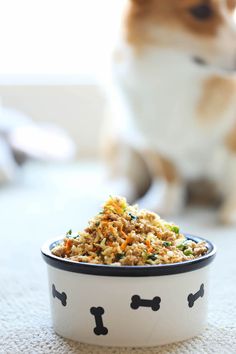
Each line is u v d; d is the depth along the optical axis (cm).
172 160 135
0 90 228
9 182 177
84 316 66
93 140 234
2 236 112
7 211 138
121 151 156
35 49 235
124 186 155
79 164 221
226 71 113
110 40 128
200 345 66
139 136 137
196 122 125
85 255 67
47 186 174
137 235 67
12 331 71
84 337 66
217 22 112
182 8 112
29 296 81
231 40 112
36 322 73
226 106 125
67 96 230
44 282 87
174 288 65
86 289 65
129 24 117
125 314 65
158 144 132
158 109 126
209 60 113
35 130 195
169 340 66
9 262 96
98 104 231
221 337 68
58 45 235
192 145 130
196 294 67
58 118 231
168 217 131
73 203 147
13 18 231
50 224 123
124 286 64
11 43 234
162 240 69
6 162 177
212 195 146
